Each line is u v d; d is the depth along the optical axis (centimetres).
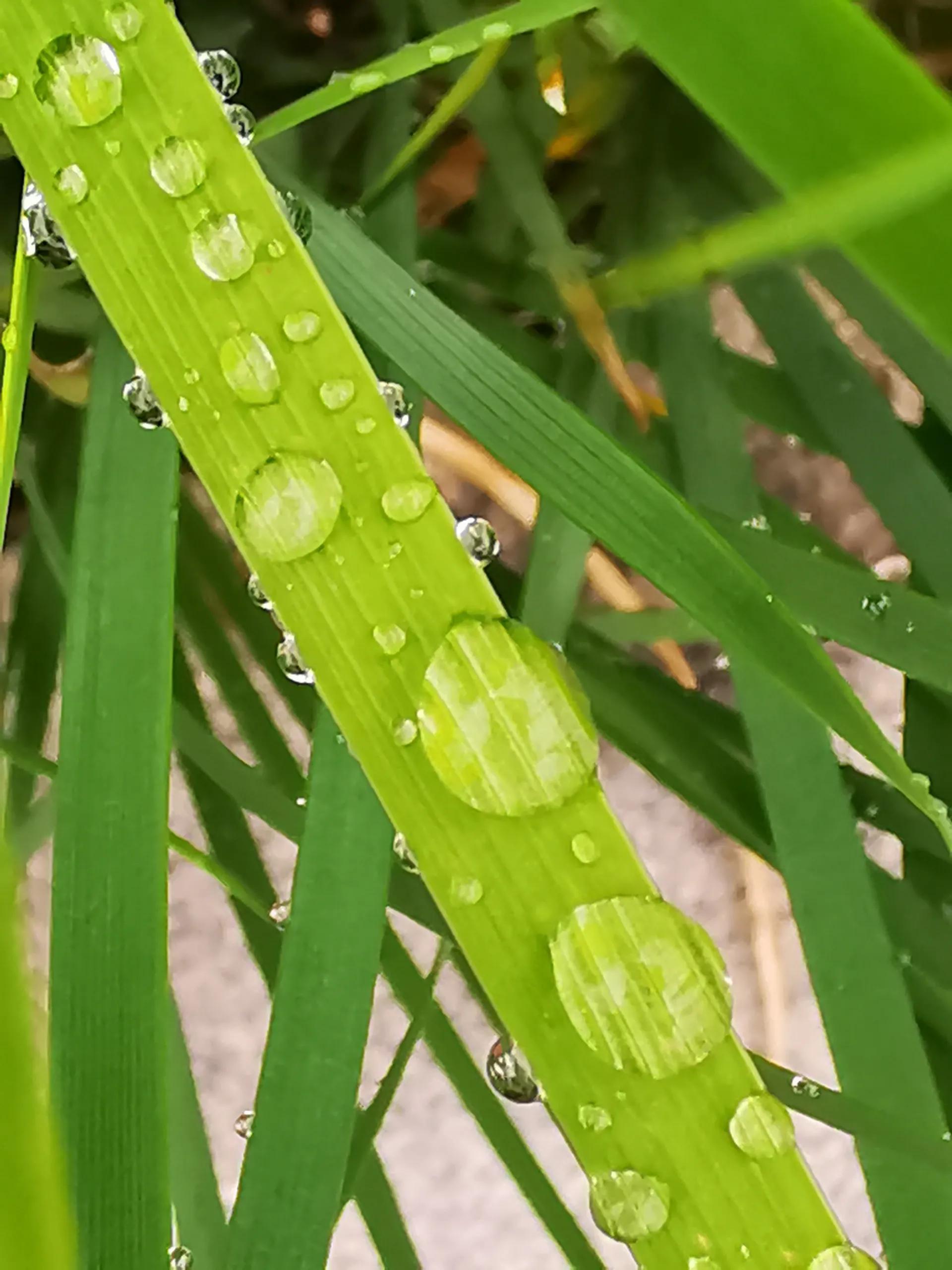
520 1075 9
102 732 8
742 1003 18
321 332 8
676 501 8
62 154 8
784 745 10
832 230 7
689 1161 7
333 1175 8
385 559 8
